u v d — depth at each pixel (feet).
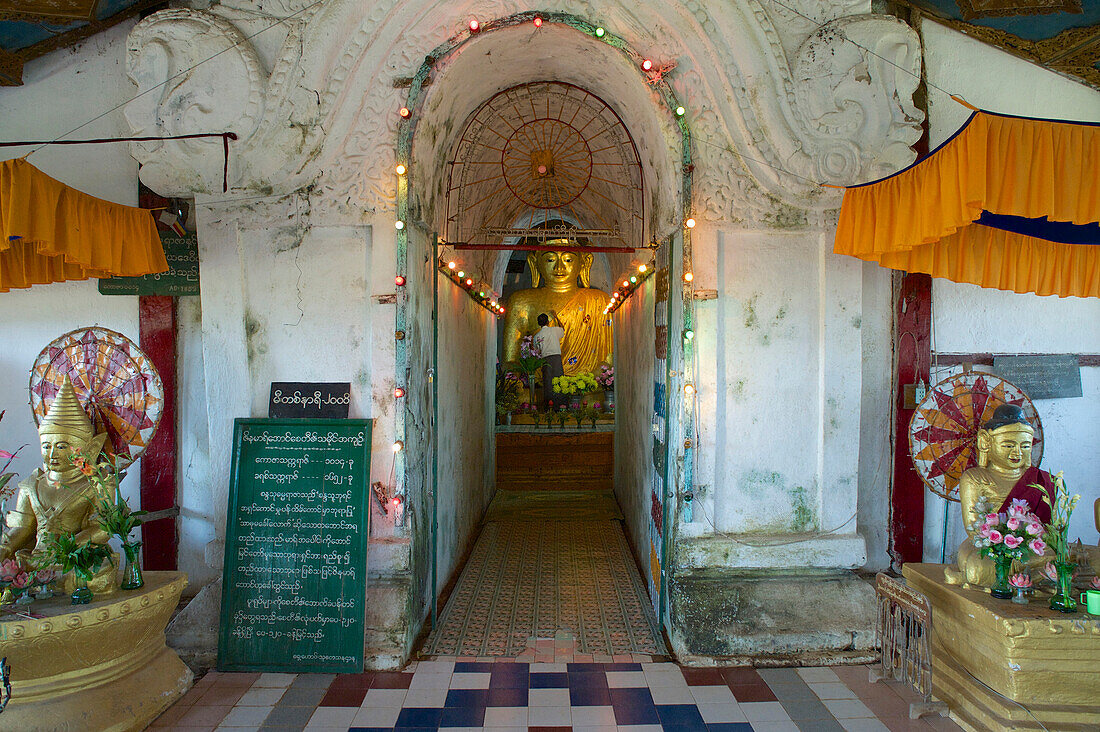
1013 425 11.21
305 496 11.98
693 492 12.55
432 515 13.74
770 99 12.28
